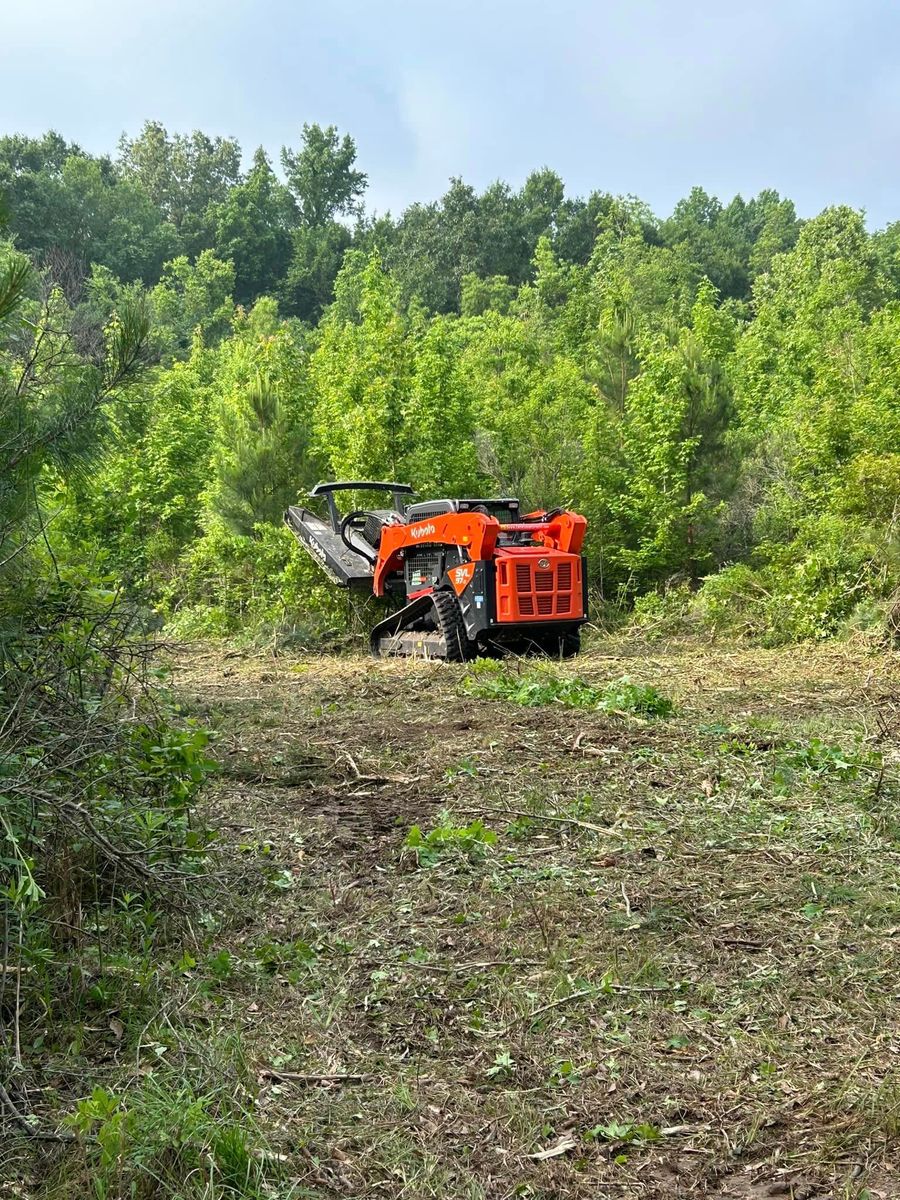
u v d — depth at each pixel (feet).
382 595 48.65
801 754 24.77
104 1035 12.80
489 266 261.85
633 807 21.58
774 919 16.07
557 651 44.62
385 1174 10.44
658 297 165.17
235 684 38.63
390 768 24.95
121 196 220.02
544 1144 10.91
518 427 63.82
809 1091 11.63
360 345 62.90
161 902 16.03
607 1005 13.60
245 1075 11.81
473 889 17.43
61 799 14.05
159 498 67.36
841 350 70.33
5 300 14.99
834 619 46.80
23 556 15.88
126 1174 9.99
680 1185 10.27
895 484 46.39
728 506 58.49
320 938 15.61
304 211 302.86
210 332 181.57
